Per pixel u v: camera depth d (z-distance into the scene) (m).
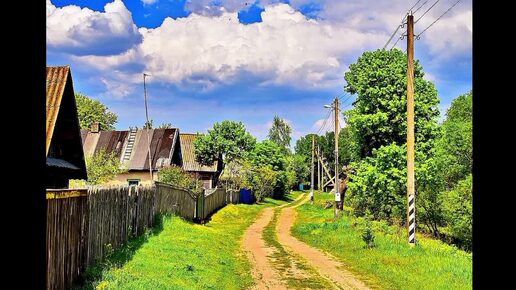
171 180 39.00
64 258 8.76
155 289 9.64
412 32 19.42
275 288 12.70
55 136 19.33
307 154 110.94
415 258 16.42
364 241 20.09
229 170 62.59
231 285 12.71
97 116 75.06
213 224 33.00
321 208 52.41
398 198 27.14
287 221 38.69
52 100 16.98
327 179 100.44
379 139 28.55
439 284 12.53
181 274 12.27
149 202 19.28
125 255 13.10
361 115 28.17
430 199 26.86
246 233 28.59
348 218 32.31
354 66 29.62
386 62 28.22
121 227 14.38
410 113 19.25
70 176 21.14
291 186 91.12
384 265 15.77
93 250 11.03
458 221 25.19
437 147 27.30
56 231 8.28
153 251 14.80
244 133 65.12
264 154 76.88
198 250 16.80
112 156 40.44
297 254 19.36
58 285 8.37
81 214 10.02
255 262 17.09
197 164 61.03
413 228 18.84
